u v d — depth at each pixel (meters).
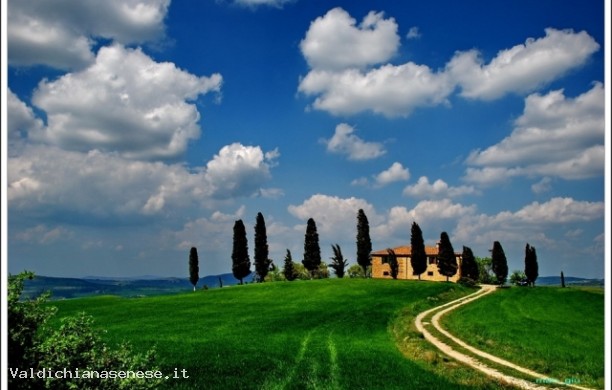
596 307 77.38
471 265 124.38
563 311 71.94
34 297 15.94
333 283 99.44
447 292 89.69
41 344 16.00
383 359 35.38
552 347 38.03
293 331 51.69
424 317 60.28
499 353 37.06
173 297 89.88
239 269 122.06
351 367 32.41
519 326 50.72
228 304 77.69
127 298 89.88
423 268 118.00
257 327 54.50
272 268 141.38
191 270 132.25
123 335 49.00
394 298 79.50
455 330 48.97
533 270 125.50
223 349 39.78
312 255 123.00
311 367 32.41
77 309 73.00
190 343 43.28
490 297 86.19
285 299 82.19
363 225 122.94
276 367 32.38
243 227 124.19
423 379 28.88
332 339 46.44
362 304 72.44
